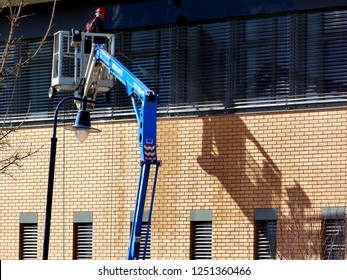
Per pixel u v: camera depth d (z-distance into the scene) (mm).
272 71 29859
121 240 31422
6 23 34156
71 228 32250
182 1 31359
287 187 29234
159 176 31062
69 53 31828
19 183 33312
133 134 31625
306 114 29234
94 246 31828
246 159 29875
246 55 30281
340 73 29000
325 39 29281
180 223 30578
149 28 31797
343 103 28828
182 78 31125
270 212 29312
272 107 29719
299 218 28844
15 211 33281
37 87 33500
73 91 31812
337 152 28703
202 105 30750
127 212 31422
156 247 30844
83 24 32844
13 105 33812
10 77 33906
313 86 29297
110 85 31141
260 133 29781
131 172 31500
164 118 31188
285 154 29391
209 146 30469
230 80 30391
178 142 30922
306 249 28406
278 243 28969
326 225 28672
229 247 29797
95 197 32000
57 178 32688
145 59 31750
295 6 29688
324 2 29328
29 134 33344
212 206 30203
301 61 29516
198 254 30453
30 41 33750
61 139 32781
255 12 30234
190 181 30609
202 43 30938
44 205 32812
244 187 29828
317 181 28859
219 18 30734
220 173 30203
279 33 29875
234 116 30188
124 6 32219
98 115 32250
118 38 32156
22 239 33219
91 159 32188
